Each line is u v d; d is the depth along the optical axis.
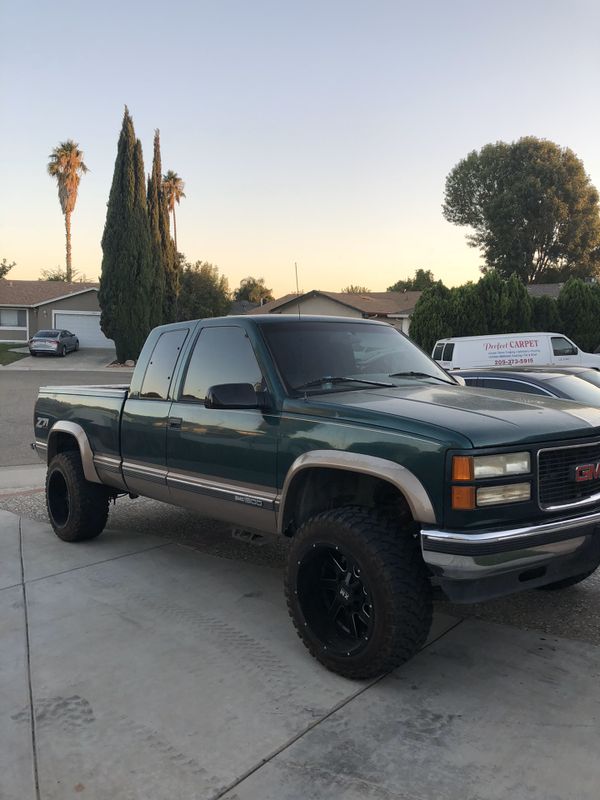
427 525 3.18
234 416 4.16
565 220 49.81
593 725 3.03
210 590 4.80
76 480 5.79
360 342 4.62
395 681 3.45
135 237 34.75
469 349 17.83
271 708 3.20
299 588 3.61
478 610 4.40
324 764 2.77
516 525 3.17
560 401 4.07
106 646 3.90
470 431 3.15
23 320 45.03
